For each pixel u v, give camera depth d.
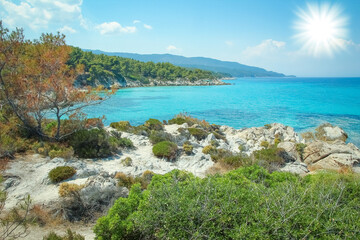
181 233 6.14
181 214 6.42
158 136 26.38
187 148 23.05
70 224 10.01
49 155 16.70
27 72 18.72
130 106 69.56
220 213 6.46
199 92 121.81
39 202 10.79
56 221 9.96
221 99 89.44
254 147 29.72
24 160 15.40
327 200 7.20
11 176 12.82
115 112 58.56
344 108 66.06
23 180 12.80
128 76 179.38
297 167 18.61
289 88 158.38
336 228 6.05
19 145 16.78
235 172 11.45
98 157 19.62
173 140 26.34
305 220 6.14
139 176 15.50
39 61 19.55
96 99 20.42
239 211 6.53
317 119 51.66
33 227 9.31
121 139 23.83
